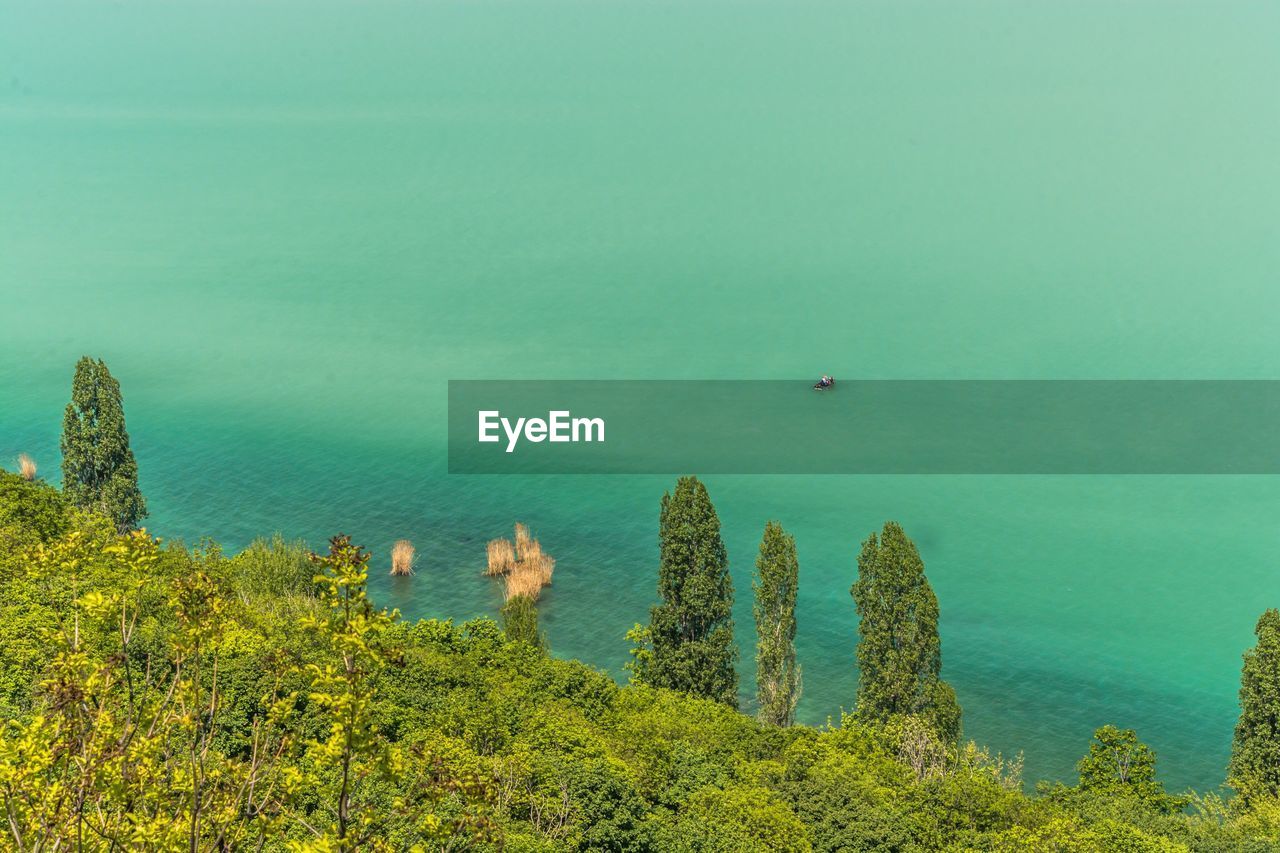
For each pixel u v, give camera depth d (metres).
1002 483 138.75
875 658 71.88
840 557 118.19
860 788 57.53
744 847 47.78
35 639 44.12
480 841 31.31
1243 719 68.69
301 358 178.00
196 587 25.27
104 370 91.69
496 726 56.78
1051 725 89.50
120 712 24.14
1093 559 120.00
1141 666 98.56
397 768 22.08
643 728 64.38
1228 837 58.06
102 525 78.31
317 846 21.30
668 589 76.25
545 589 106.88
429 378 169.62
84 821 21.62
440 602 103.12
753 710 90.44
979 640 102.88
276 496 127.12
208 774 23.55
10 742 21.88
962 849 52.47
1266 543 123.88
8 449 135.88
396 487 130.25
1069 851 51.56
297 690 46.59
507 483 132.38
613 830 45.97
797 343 191.38
